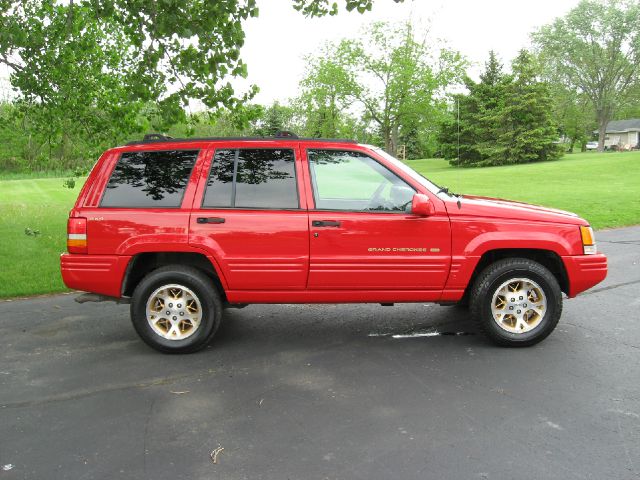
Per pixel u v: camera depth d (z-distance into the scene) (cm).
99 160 498
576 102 6944
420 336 525
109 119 1112
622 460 302
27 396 403
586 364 442
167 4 679
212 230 472
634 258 876
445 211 474
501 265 477
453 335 525
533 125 4741
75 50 1045
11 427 355
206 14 721
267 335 537
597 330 526
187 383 423
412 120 5088
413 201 452
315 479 291
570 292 489
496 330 481
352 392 399
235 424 354
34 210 1759
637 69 6494
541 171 3297
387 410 368
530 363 447
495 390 396
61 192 2638
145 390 411
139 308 482
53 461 313
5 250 1012
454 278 477
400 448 319
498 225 476
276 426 350
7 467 307
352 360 464
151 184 488
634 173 2902
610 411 360
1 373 448
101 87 1099
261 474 296
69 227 484
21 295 717
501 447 318
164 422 359
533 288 483
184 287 483
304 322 578
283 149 488
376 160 485
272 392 403
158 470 302
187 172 488
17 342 527
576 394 387
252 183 483
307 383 418
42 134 1186
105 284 482
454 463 302
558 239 476
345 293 482
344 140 492
